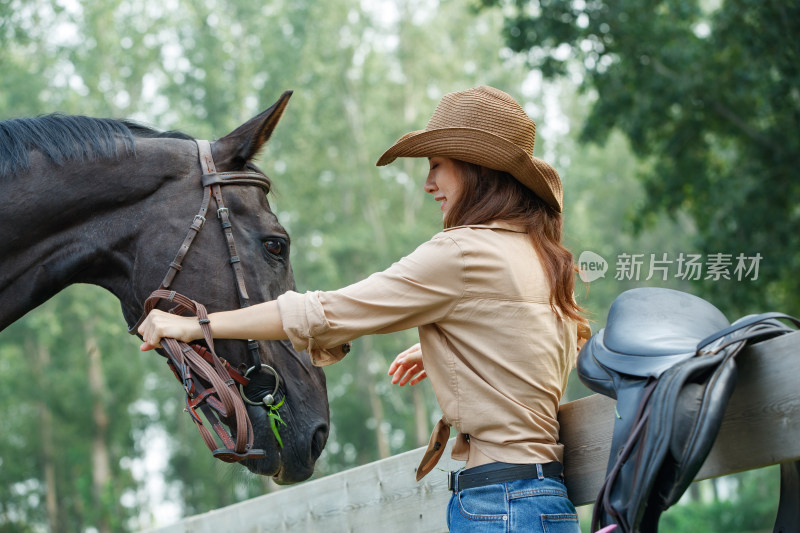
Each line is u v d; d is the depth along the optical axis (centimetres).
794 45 1694
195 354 291
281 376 324
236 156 336
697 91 1881
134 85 3984
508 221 287
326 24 4225
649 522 224
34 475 4369
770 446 240
